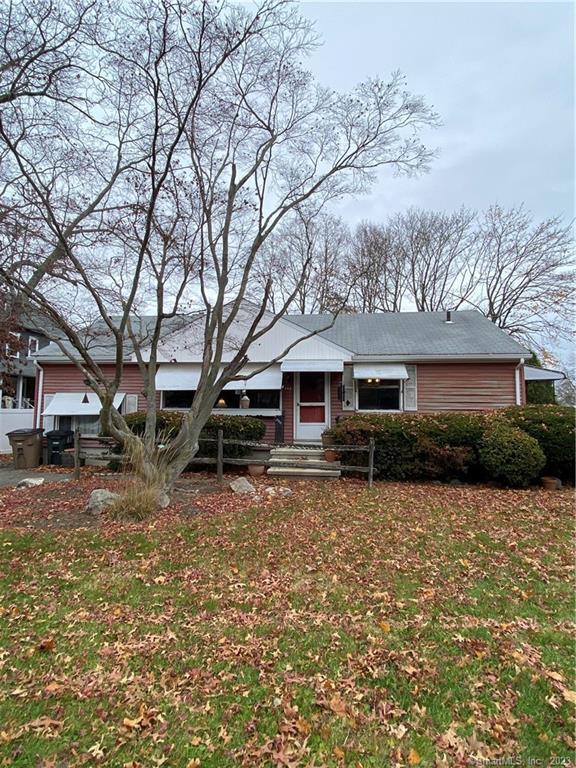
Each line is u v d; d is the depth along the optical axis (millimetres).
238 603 4891
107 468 14227
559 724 3090
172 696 3371
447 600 4938
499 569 5809
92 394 17453
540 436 11734
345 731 3021
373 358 15758
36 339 25641
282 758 2787
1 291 9242
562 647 4020
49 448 16062
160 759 2773
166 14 8078
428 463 11812
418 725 3080
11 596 5035
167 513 8375
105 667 3727
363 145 11414
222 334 10359
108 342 18359
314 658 3859
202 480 11844
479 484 11727
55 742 2902
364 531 7352
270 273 14227
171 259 10523
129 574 5648
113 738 2945
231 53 9148
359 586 5297
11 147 8156
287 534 7199
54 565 5922
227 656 3893
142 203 10820
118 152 10836
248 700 3334
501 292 30250
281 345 15977
